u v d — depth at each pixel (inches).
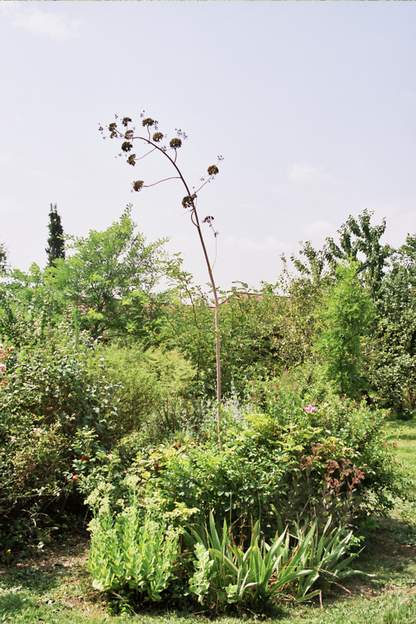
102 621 169.8
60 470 252.5
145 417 319.6
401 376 633.6
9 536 229.5
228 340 509.7
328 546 206.2
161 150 234.2
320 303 608.1
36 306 664.4
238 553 188.2
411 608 180.2
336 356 524.1
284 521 215.6
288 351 564.1
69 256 852.6
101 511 201.8
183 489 208.5
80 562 217.6
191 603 186.1
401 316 715.4
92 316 746.8
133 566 182.1
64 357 296.2
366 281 783.7
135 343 581.6
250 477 213.9
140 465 234.4
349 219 892.0
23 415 266.8
